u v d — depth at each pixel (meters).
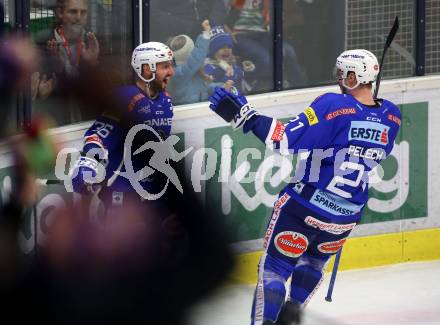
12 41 13.84
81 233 14.78
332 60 18.14
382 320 15.13
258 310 13.48
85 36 15.62
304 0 17.73
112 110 14.61
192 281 15.91
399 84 18.09
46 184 14.64
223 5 17.06
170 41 16.73
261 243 17.25
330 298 15.00
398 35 18.42
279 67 17.64
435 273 17.72
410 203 18.31
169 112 15.13
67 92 15.32
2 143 13.17
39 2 15.03
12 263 13.41
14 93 13.59
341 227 13.64
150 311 14.83
